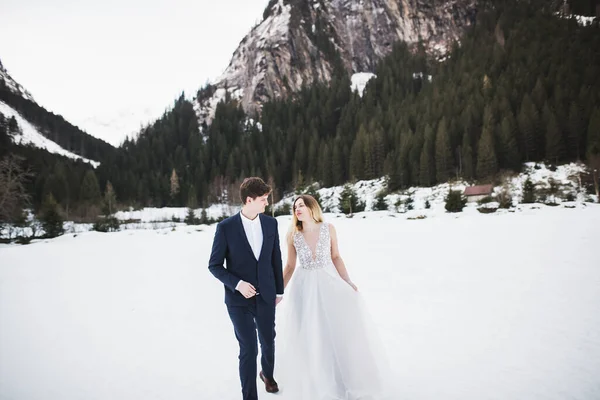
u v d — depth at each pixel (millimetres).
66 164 72562
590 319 3711
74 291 6609
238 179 63656
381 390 2363
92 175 54156
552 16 104500
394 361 2941
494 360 2869
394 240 12320
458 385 2484
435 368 2775
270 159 70188
